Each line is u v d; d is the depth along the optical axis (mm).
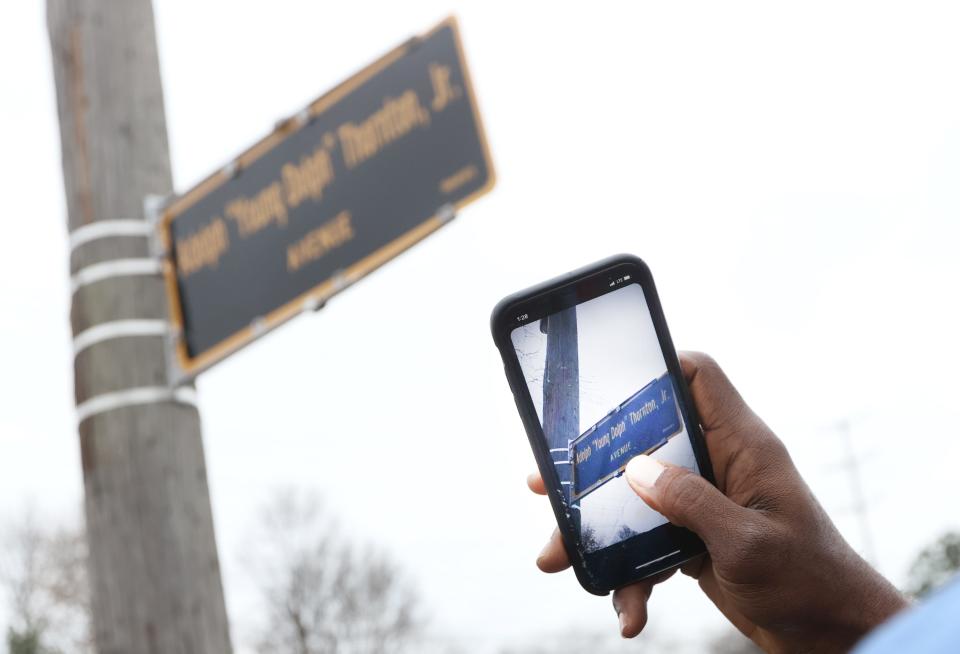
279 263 3809
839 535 1224
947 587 391
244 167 3971
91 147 4254
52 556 28266
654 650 37781
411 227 3510
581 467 1381
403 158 3582
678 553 1362
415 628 32500
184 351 4043
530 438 1382
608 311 1401
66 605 27984
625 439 1376
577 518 1378
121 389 3992
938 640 369
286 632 30875
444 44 3539
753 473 1259
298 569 31250
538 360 1395
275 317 3785
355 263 3645
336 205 3711
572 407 1388
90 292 4109
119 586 3838
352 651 31141
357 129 3701
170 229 4156
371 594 31750
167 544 3863
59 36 4422
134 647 3777
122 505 3895
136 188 4230
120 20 4406
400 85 3633
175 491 3930
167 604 3807
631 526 1372
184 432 4023
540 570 1481
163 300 4121
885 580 1192
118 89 4320
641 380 1379
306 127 3812
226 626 3906
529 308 1393
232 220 3979
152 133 4340
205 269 4027
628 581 1366
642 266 1412
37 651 26609
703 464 1325
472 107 3443
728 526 1163
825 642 1194
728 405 1336
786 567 1155
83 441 4027
